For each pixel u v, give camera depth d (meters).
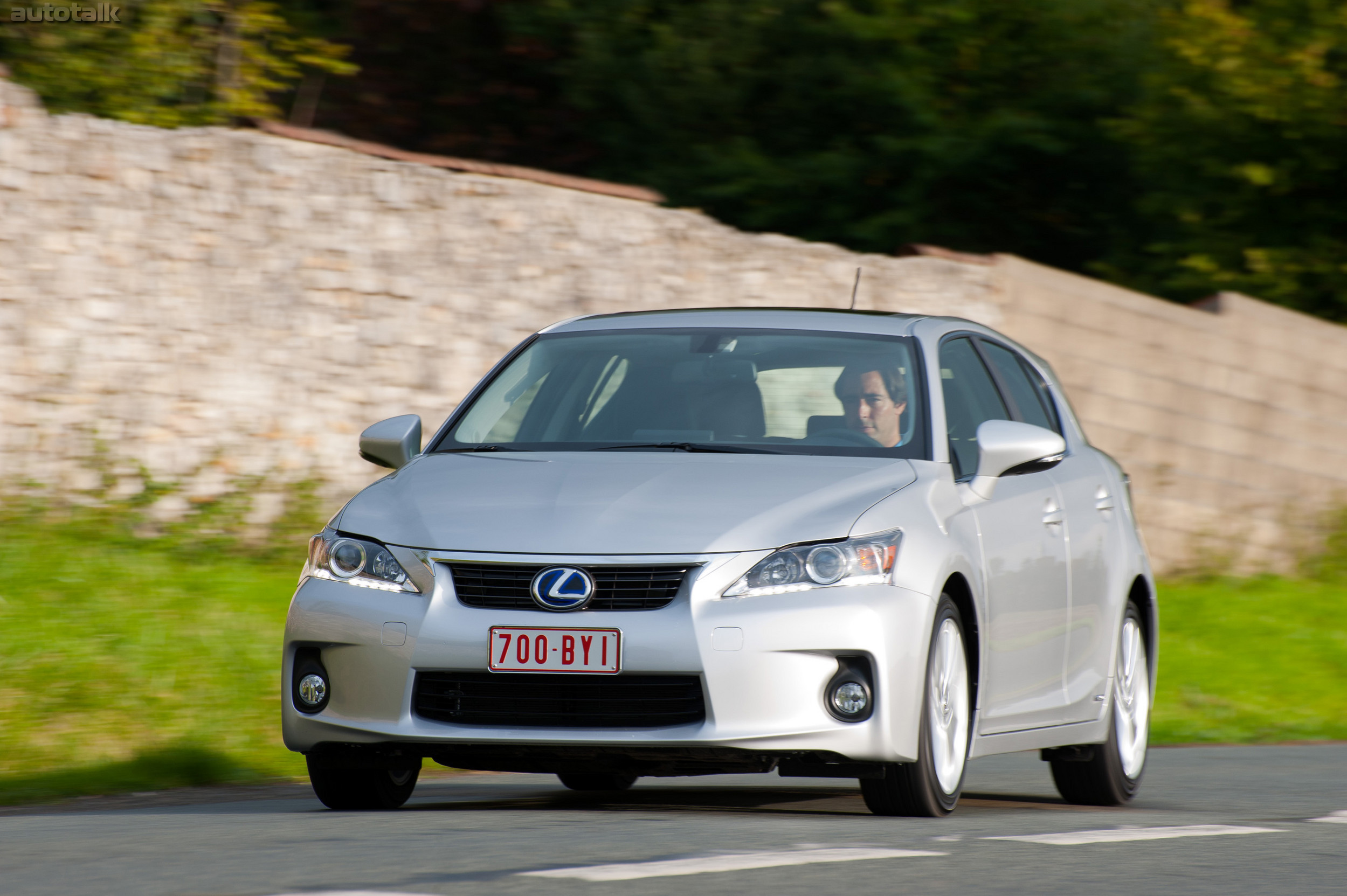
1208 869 16.59
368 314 53.09
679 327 25.44
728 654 19.52
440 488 21.75
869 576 20.12
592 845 16.67
